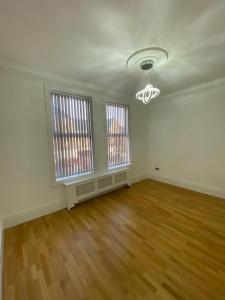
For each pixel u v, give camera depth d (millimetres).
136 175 4488
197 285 1413
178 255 1781
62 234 2221
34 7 1338
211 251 1831
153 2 1319
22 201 2545
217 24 1575
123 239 2086
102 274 1558
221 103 3145
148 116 4629
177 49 2008
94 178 3256
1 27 1552
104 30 1643
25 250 1922
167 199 3312
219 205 2990
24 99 2484
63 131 2996
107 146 3717
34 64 2365
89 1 1294
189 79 3070
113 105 3848
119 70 2580
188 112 3695
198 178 3666
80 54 2102
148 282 1457
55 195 2893
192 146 3705
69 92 2980
